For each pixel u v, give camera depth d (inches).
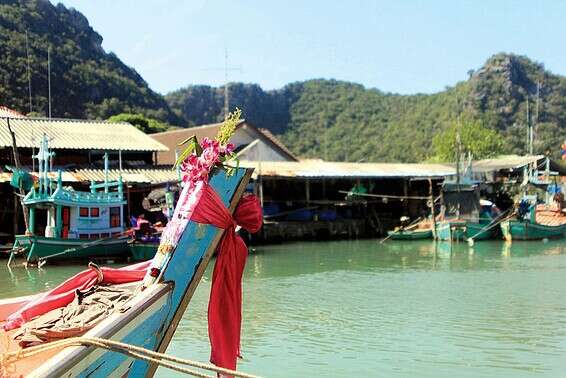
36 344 219.9
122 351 197.5
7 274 884.6
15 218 1107.3
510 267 973.8
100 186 1099.9
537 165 1770.4
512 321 580.1
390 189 1717.5
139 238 1049.5
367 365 442.3
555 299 690.2
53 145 1248.2
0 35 2015.3
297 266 1005.2
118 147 1320.1
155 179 1285.7
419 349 485.4
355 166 1641.2
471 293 735.1
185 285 273.3
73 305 262.1
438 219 1497.3
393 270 952.9
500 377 417.4
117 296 269.7
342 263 1043.9
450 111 3400.6
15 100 1861.5
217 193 284.8
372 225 1549.0
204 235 278.5
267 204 1497.3
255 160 1660.9
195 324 574.2
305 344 501.7
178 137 1798.7
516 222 1398.9
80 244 968.3
